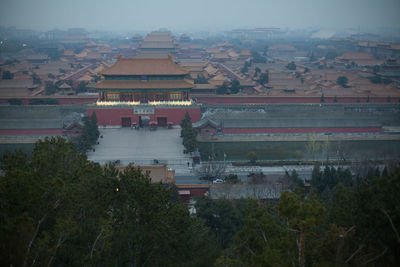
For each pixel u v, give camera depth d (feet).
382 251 123.03
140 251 143.64
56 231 122.93
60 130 480.23
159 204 150.30
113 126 531.50
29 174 124.98
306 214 107.34
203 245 157.38
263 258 110.93
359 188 137.28
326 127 490.49
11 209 116.37
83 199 138.51
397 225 121.08
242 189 287.89
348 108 599.57
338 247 117.70
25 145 463.01
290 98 641.40
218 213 222.28
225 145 465.88
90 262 122.21
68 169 163.22
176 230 146.10
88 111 529.04
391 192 129.08
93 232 134.92
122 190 146.82
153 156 412.57
